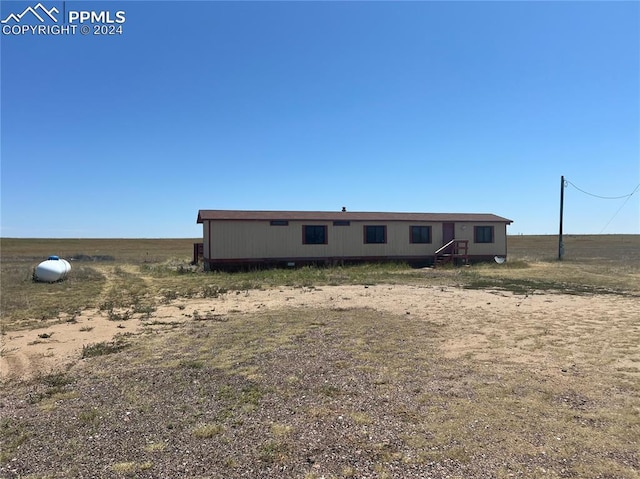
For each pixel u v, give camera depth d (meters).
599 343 7.42
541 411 4.54
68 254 49.78
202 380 5.71
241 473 3.40
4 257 43.28
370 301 12.32
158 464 3.55
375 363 6.34
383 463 3.51
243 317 10.12
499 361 6.40
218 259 22.81
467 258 25.94
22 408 4.87
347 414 4.52
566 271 22.05
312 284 16.86
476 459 3.55
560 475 3.30
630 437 3.93
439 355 6.73
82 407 4.86
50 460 3.65
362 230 25.20
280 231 23.75
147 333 8.62
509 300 12.38
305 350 7.11
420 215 27.33
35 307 11.86
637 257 34.00
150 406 4.85
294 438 3.99
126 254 49.28
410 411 4.57
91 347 7.46
